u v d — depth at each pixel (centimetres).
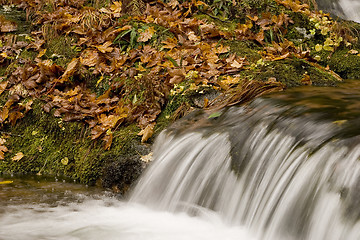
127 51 591
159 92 525
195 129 454
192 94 516
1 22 636
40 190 462
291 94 466
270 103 439
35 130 542
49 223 379
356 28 649
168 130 471
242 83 493
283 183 346
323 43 639
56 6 665
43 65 570
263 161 377
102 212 408
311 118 385
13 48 607
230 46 590
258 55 577
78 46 614
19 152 531
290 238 320
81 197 446
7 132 546
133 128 505
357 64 595
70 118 531
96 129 511
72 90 563
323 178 318
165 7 664
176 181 419
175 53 575
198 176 407
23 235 354
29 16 658
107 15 645
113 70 566
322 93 469
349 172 306
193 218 388
